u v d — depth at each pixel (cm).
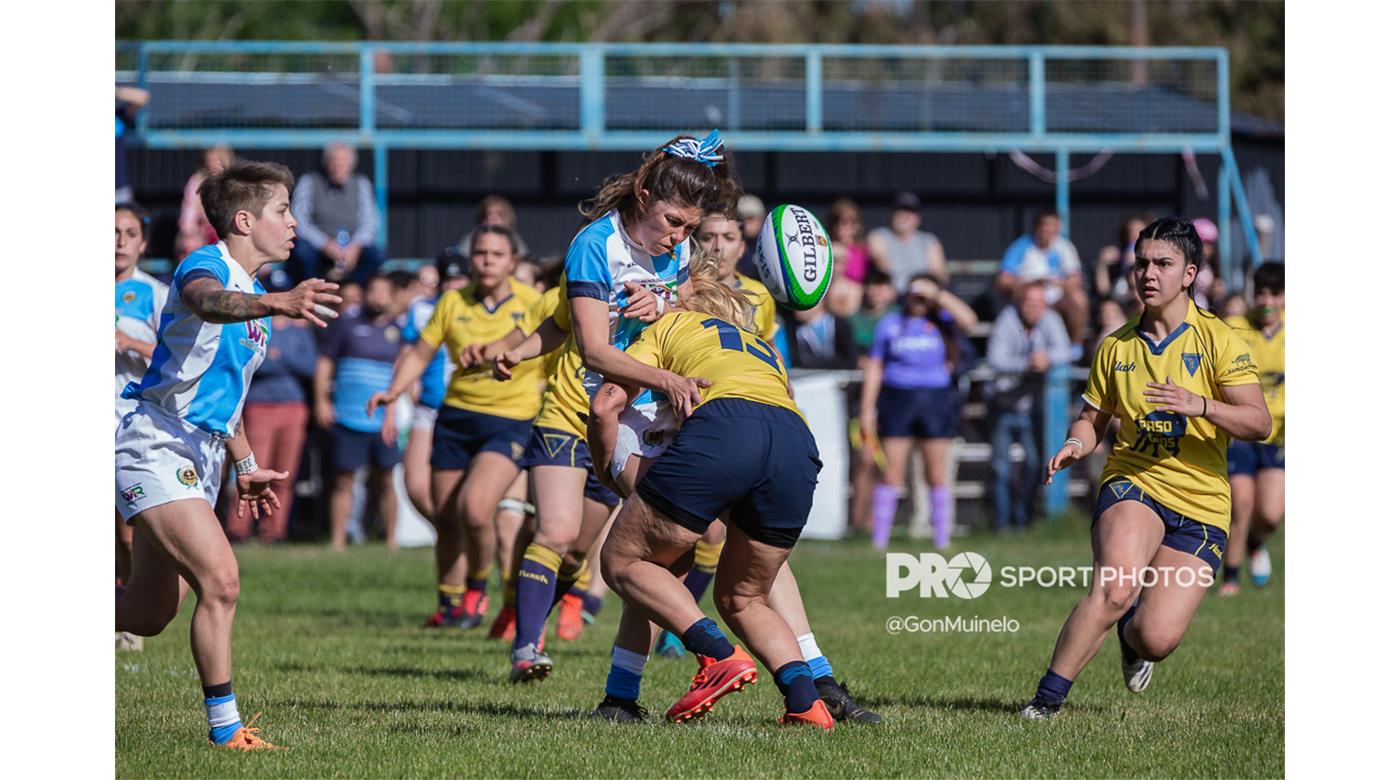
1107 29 11438
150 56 6900
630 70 7350
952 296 5309
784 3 12431
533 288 3494
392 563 4753
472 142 6203
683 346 2050
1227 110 6456
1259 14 10912
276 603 3869
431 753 1942
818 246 2289
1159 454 2288
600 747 1977
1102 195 6469
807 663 2205
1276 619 3641
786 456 1950
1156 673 2792
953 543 5234
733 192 2159
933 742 2053
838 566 4722
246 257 1981
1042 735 2131
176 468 1927
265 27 10662
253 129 6147
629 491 2081
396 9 11119
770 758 1925
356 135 6147
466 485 3238
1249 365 2256
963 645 3175
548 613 2573
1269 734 2178
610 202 2147
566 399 2638
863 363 5272
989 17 12150
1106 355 2327
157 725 2150
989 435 5488
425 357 3378
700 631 1988
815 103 6366
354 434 5088
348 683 2558
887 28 12400
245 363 1977
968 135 6350
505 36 11431
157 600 2048
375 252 5609
